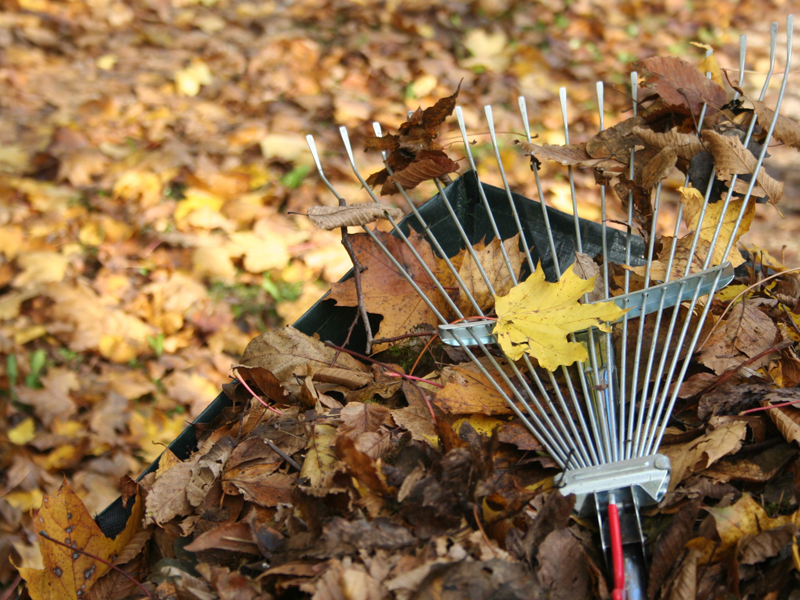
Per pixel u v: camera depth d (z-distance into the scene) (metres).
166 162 2.84
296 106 3.25
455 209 1.95
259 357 1.69
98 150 2.92
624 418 1.56
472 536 1.46
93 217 2.67
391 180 1.74
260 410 1.64
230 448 1.60
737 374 1.60
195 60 3.48
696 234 1.66
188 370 2.27
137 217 2.67
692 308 1.61
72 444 2.12
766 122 1.75
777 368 1.61
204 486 1.58
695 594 1.44
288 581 1.44
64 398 2.18
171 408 2.20
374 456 1.55
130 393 2.20
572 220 1.91
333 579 1.43
